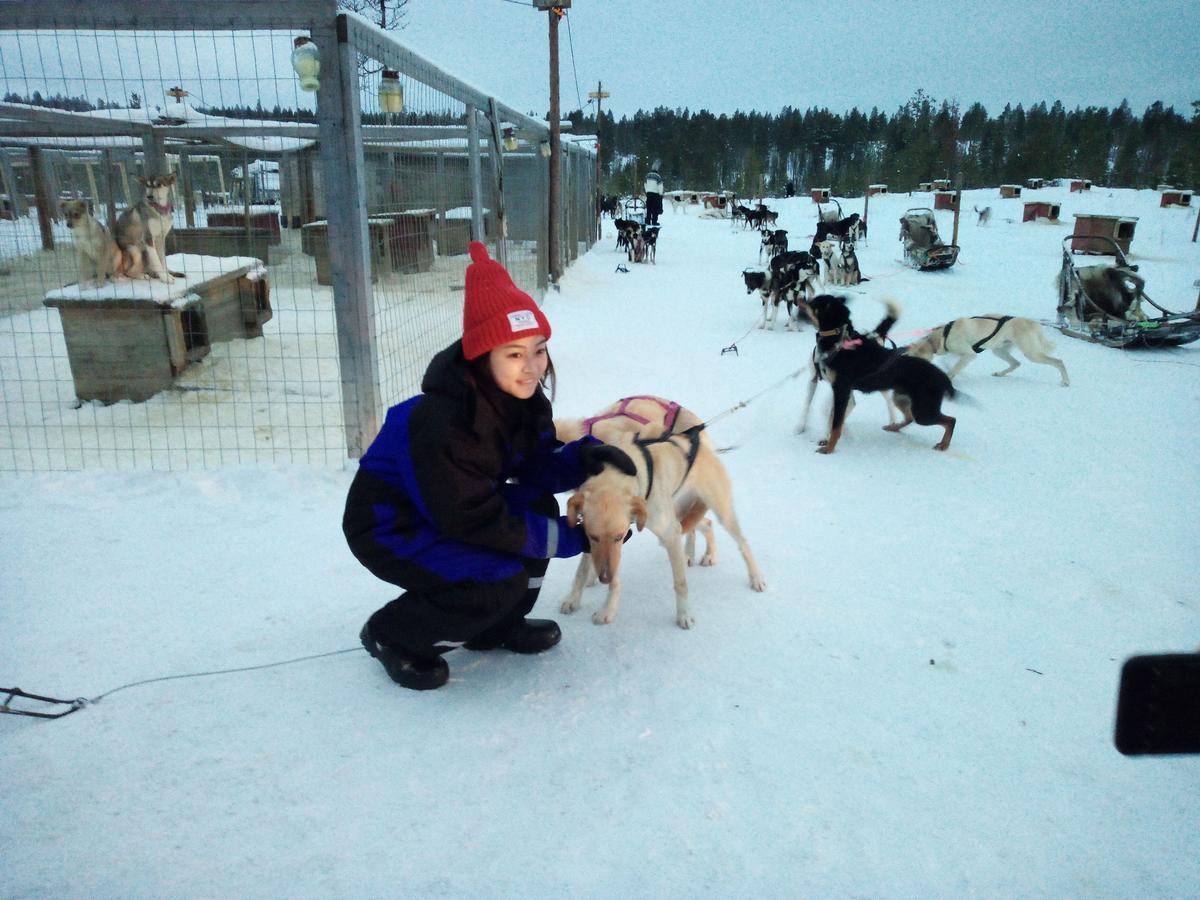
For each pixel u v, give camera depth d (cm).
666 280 1553
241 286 789
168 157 967
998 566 373
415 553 246
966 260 1819
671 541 307
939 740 246
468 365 243
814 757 237
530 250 1160
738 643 302
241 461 468
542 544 264
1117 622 321
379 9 1745
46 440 498
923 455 545
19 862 190
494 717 252
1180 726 88
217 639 291
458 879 189
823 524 424
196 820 206
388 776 224
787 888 188
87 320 574
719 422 622
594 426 319
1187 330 873
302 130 641
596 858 196
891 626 317
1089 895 189
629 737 244
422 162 611
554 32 1247
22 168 801
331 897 183
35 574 335
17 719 243
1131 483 487
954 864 197
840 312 546
